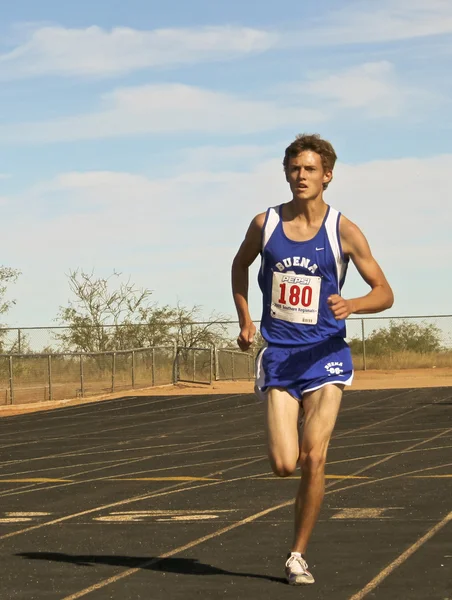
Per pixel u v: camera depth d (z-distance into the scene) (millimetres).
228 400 37969
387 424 26906
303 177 8266
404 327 64562
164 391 45531
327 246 8289
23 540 10961
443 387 40062
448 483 15117
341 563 9070
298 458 8297
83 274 61750
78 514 13070
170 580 8555
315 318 8297
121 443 24562
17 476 18328
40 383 48375
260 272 8586
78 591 8234
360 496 13953
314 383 8242
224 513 12672
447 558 9164
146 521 12180
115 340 58469
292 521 11773
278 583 8297
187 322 57750
